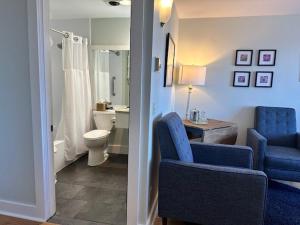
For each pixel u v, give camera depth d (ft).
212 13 10.47
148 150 5.86
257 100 11.14
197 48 11.45
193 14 10.69
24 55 5.86
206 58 11.42
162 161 5.92
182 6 9.56
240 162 7.47
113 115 11.94
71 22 12.19
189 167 5.66
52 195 6.66
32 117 6.02
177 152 6.06
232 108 11.43
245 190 5.36
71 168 10.30
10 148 6.38
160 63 6.85
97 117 12.03
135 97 5.61
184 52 11.59
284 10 9.86
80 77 11.12
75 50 10.63
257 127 10.52
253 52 10.92
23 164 6.38
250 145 9.96
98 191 8.22
